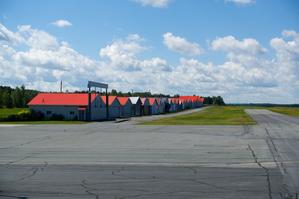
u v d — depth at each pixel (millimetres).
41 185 12000
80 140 28359
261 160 17578
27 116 63688
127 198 10297
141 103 96625
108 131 38469
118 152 20797
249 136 31734
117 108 83062
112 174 13898
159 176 13492
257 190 11164
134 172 14328
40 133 35844
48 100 67000
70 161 17359
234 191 11055
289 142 26484
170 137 30812
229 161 17266
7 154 20078
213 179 12898
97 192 11023
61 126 47844
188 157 18641
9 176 13586
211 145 24516
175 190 11234
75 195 10656
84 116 65688
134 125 49812
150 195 10625
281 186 11719
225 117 75750
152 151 21250
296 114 96625
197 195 10586
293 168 15273
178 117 77875
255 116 81125
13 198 10312
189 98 177000
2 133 35875
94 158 18359
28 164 16484
